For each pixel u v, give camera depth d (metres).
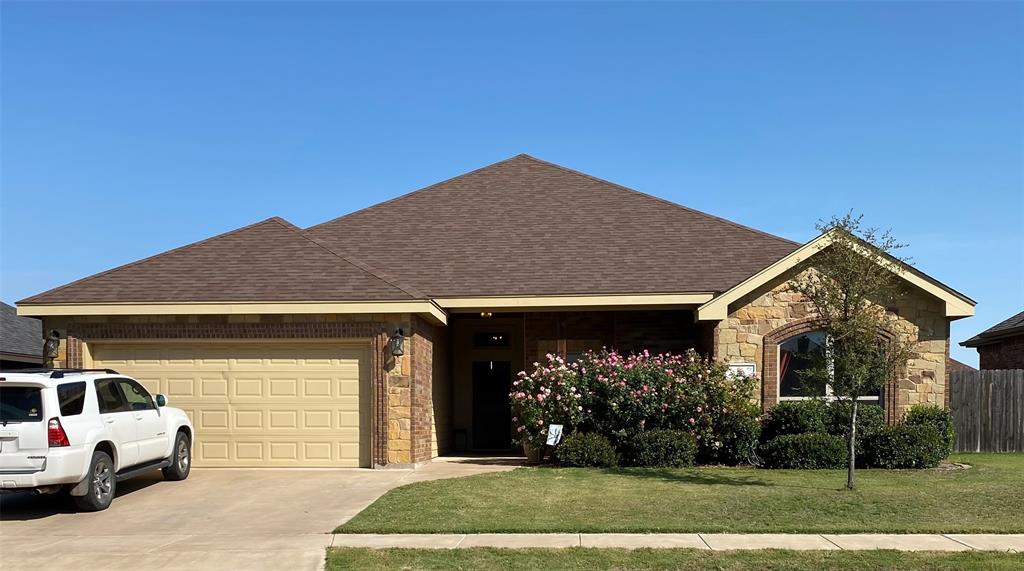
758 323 15.98
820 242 15.42
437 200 21.25
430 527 9.68
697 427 15.22
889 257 12.46
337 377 15.09
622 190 21.39
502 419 19.89
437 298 16.75
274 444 15.01
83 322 15.16
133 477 13.16
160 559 8.53
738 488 12.26
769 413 15.66
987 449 18.73
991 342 26.36
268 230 16.75
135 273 15.60
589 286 16.95
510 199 21.11
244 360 15.17
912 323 15.74
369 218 20.56
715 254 18.31
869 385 12.28
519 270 17.73
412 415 14.80
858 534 9.41
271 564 8.31
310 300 14.61
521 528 9.59
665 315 18.34
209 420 15.09
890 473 13.95
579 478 13.24
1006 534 9.41
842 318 12.16
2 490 10.30
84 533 9.73
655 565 8.11
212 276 15.39
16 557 8.65
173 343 15.19
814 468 14.52
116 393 12.07
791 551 8.59
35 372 11.03
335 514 10.69
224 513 10.84
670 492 11.91
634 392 15.16
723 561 8.23
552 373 15.81
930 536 9.32
